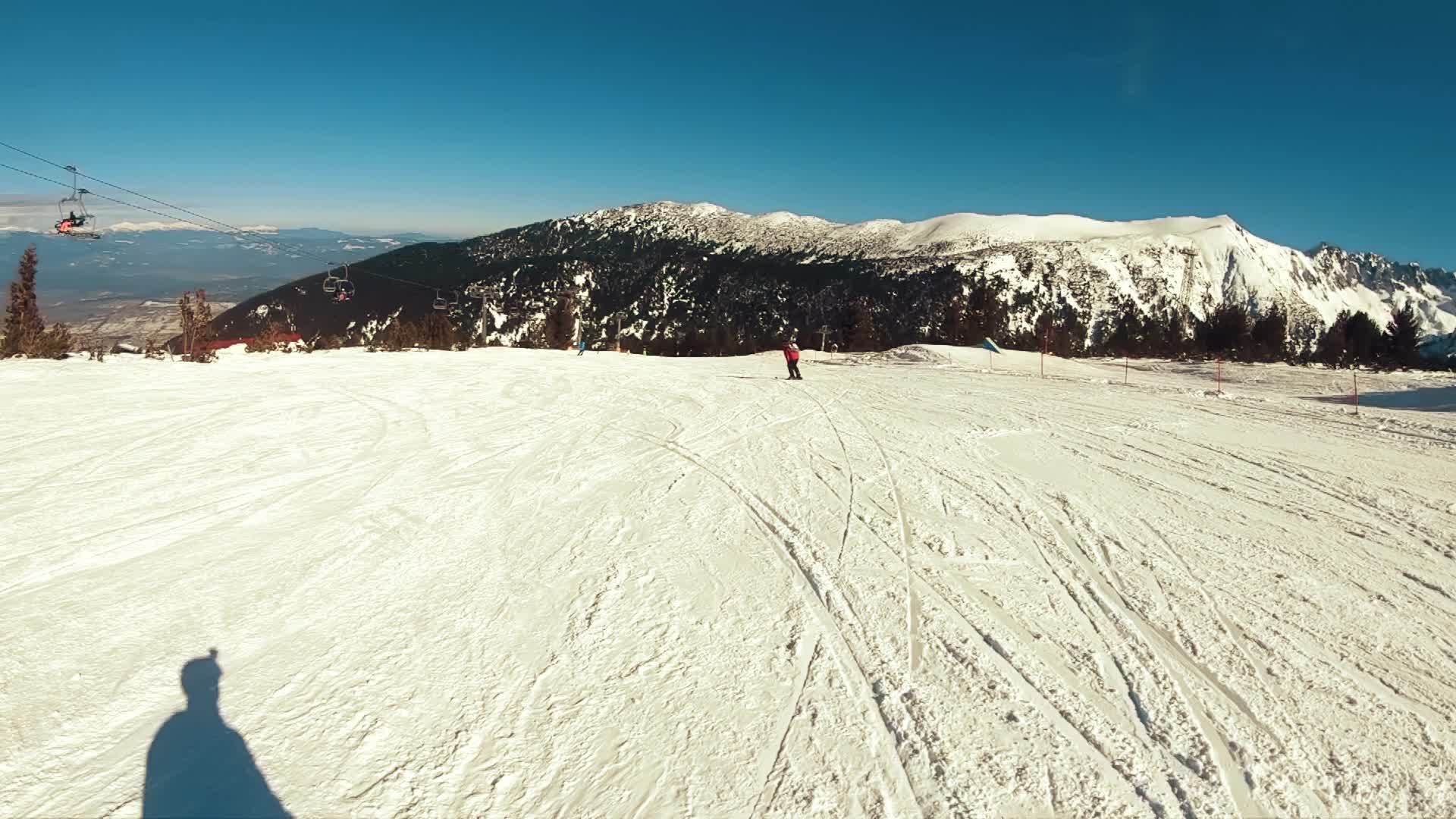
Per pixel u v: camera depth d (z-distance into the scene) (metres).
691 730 3.71
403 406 13.23
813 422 12.88
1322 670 4.32
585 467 9.12
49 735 3.50
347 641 4.52
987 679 4.20
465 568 5.75
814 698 4.01
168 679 4.01
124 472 7.99
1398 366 33.16
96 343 30.08
